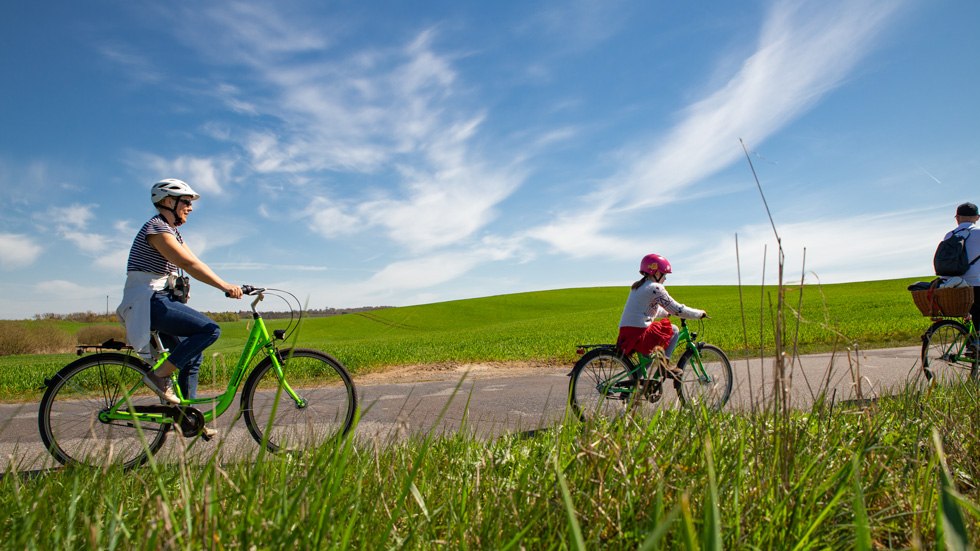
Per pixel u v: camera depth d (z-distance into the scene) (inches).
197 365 196.9
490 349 623.8
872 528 79.7
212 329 188.9
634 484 82.9
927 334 291.4
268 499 79.5
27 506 89.0
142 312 184.2
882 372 338.3
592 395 233.9
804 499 81.4
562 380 376.5
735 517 73.7
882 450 105.0
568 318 1936.5
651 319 242.2
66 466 121.7
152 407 184.2
